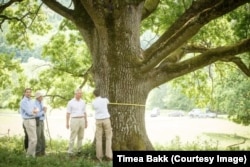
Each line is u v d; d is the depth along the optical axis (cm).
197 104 2256
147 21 1878
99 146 1223
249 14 1666
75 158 1235
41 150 1340
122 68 1277
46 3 1360
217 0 1201
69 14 1355
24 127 1313
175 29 1234
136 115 1277
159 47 1230
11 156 1122
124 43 1270
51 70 2191
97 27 1255
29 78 2255
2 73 2252
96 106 1227
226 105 2255
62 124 4234
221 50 1237
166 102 8131
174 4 1756
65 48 2181
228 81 2272
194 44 1641
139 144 1262
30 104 1257
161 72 1287
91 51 1355
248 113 2222
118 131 1270
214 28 1838
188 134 3719
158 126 4994
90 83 2122
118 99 1277
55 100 2203
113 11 1246
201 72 2150
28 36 2164
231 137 3381
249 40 1206
